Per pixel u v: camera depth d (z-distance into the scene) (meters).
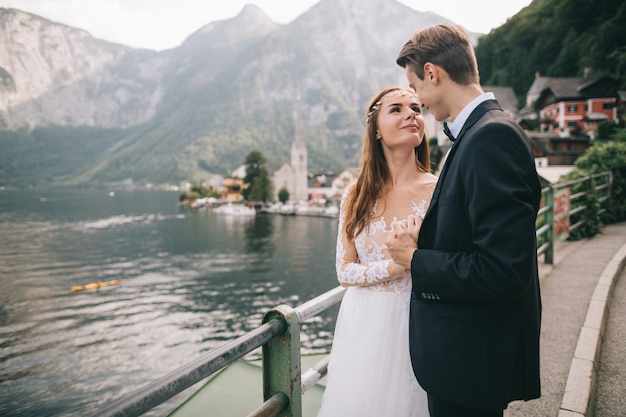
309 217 102.12
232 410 2.78
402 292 1.61
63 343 24.61
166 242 63.88
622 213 9.27
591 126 56.12
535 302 1.27
